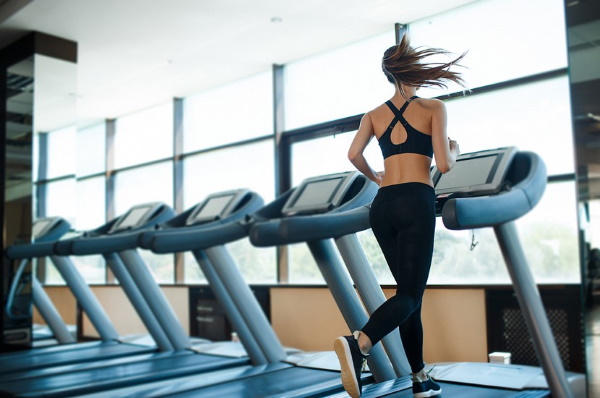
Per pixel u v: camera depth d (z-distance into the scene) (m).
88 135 7.45
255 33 4.66
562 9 3.25
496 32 3.37
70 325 5.75
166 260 6.46
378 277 3.42
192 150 6.30
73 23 4.87
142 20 4.68
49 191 5.46
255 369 4.07
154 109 6.71
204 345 5.24
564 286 3.18
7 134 5.54
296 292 4.82
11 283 5.45
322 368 3.89
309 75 4.85
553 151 3.26
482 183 2.78
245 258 5.70
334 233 3.10
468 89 3.35
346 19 3.96
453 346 3.32
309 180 3.82
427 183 2.51
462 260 3.34
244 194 4.83
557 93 3.24
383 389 2.93
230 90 5.95
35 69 5.28
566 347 3.15
